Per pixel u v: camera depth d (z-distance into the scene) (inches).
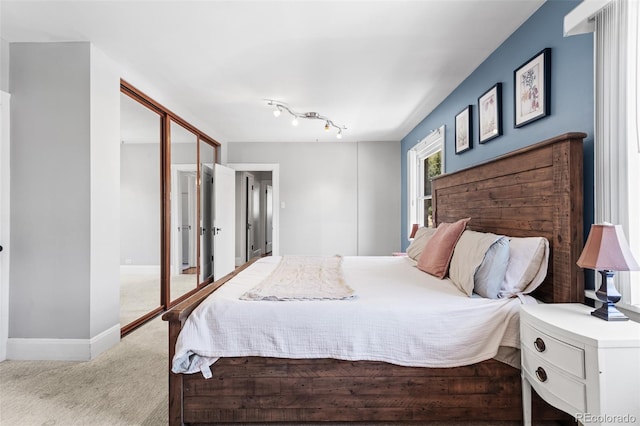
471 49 100.6
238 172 271.7
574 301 62.8
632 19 53.9
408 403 64.3
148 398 76.3
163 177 146.6
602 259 50.0
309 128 194.7
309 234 227.9
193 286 182.7
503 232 87.0
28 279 97.8
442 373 64.2
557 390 50.1
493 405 64.0
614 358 44.0
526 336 58.1
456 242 90.8
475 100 115.2
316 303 65.9
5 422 67.1
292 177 227.9
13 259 97.8
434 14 82.9
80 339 97.0
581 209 62.5
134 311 132.7
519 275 69.1
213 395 64.8
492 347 62.7
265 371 64.6
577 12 61.1
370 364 64.4
